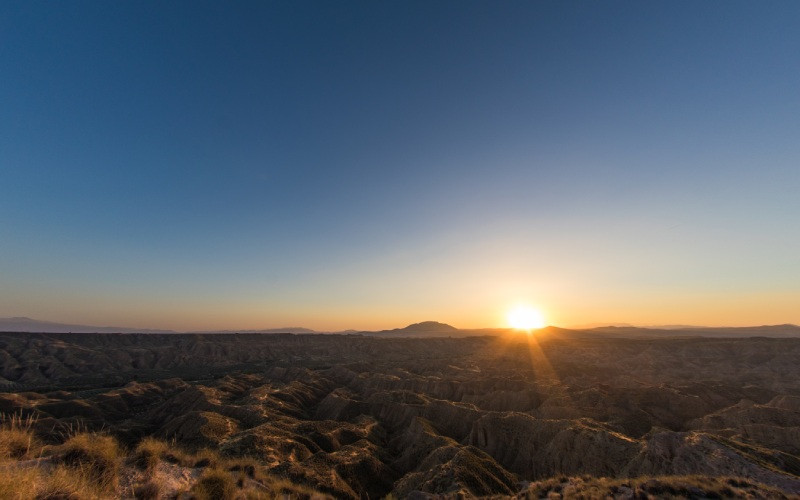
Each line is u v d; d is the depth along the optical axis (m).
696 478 19.06
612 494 17.08
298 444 56.34
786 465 35.12
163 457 14.71
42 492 9.05
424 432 63.75
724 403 86.62
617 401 79.44
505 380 104.56
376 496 46.50
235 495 12.68
